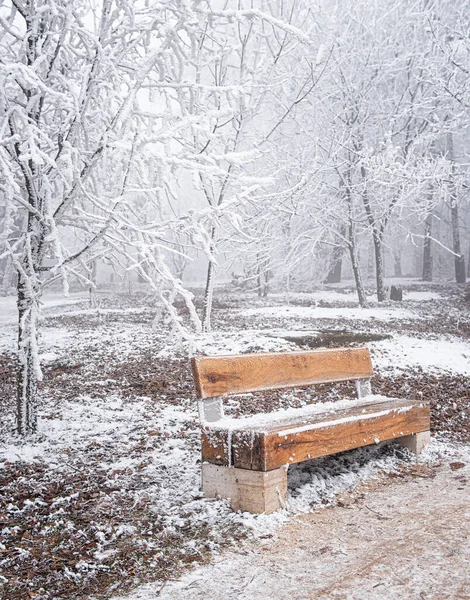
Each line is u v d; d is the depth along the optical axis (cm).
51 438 581
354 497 412
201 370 396
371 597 269
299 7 1330
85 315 1973
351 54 1997
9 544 348
